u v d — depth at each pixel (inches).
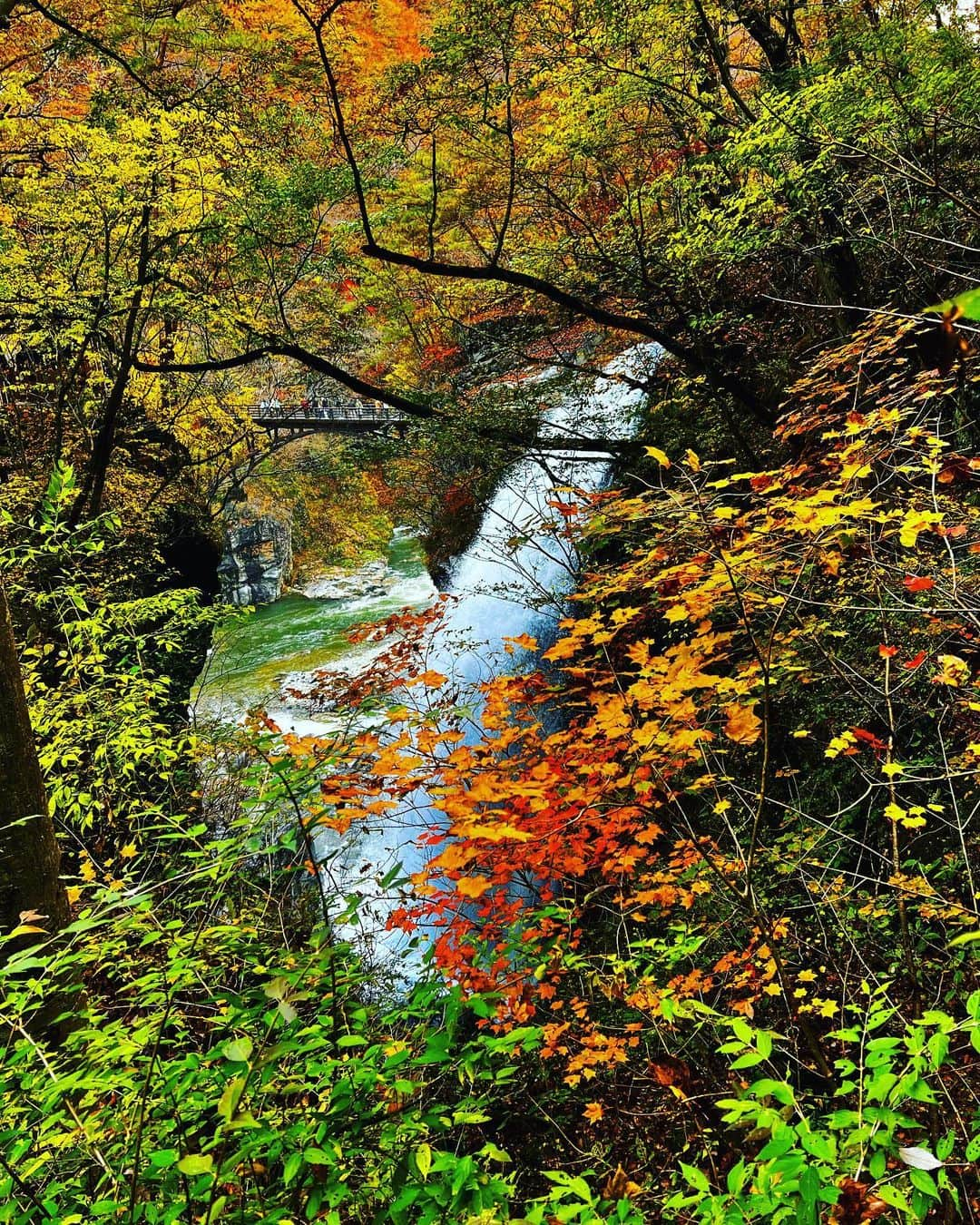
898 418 113.3
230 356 524.1
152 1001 80.5
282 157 377.7
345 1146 66.3
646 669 104.4
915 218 214.4
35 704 209.9
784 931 134.3
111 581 352.5
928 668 136.9
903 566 121.3
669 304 335.0
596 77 280.7
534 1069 152.0
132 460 531.2
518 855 105.0
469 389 410.9
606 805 108.0
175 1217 58.9
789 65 275.1
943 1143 51.3
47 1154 66.6
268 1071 69.6
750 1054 57.8
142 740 207.9
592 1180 136.2
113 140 332.5
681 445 344.2
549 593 329.7
